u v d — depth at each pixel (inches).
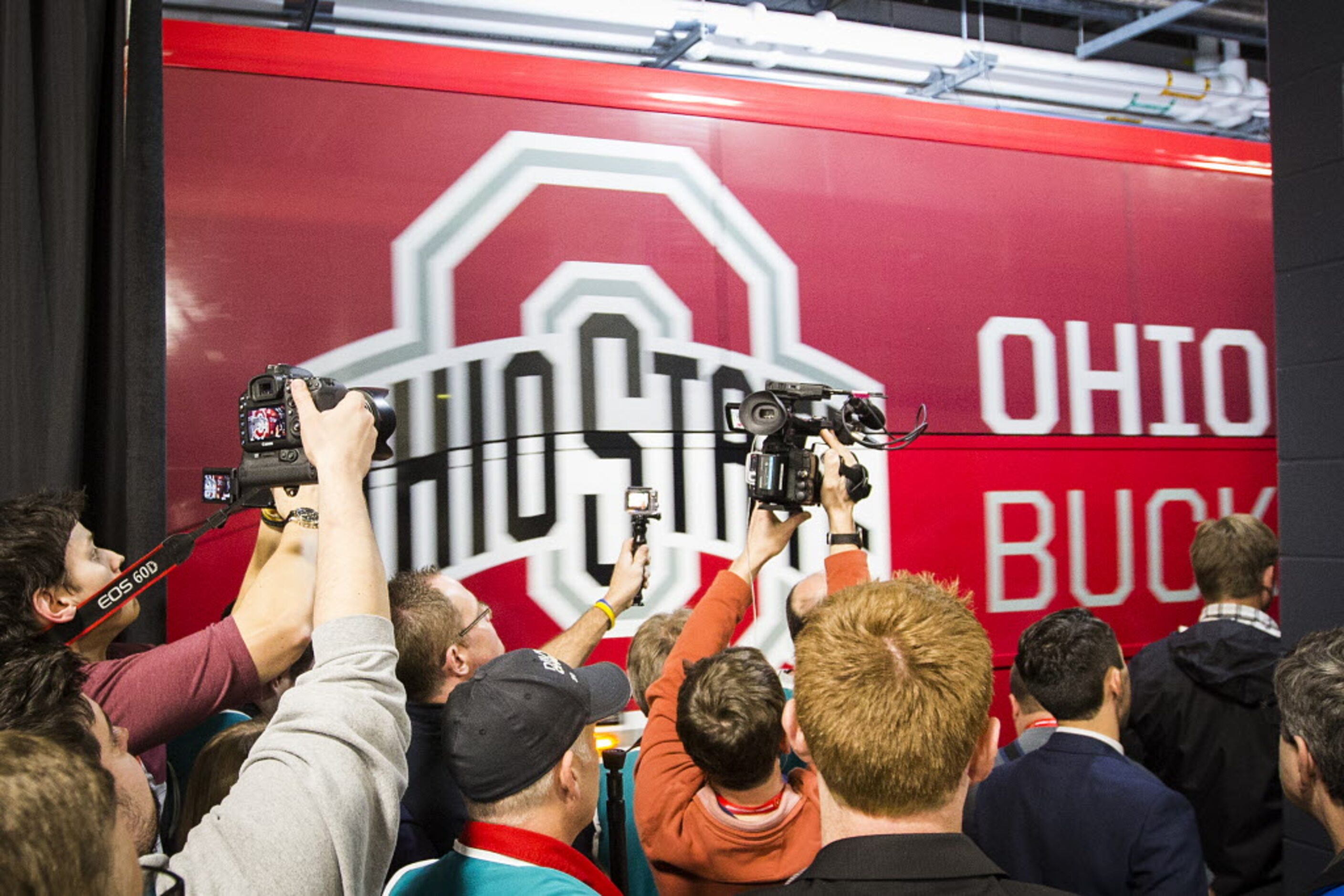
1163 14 202.7
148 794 51.3
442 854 85.4
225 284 122.0
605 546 135.6
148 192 112.7
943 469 154.2
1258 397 178.2
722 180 144.6
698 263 142.4
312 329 124.9
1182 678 123.3
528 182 135.0
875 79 204.5
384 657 49.4
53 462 103.6
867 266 151.5
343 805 44.9
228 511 66.7
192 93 122.8
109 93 111.0
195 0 158.9
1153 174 171.9
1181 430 171.5
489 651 94.0
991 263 159.2
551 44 183.2
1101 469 165.0
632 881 90.4
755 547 92.5
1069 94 215.5
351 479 52.9
